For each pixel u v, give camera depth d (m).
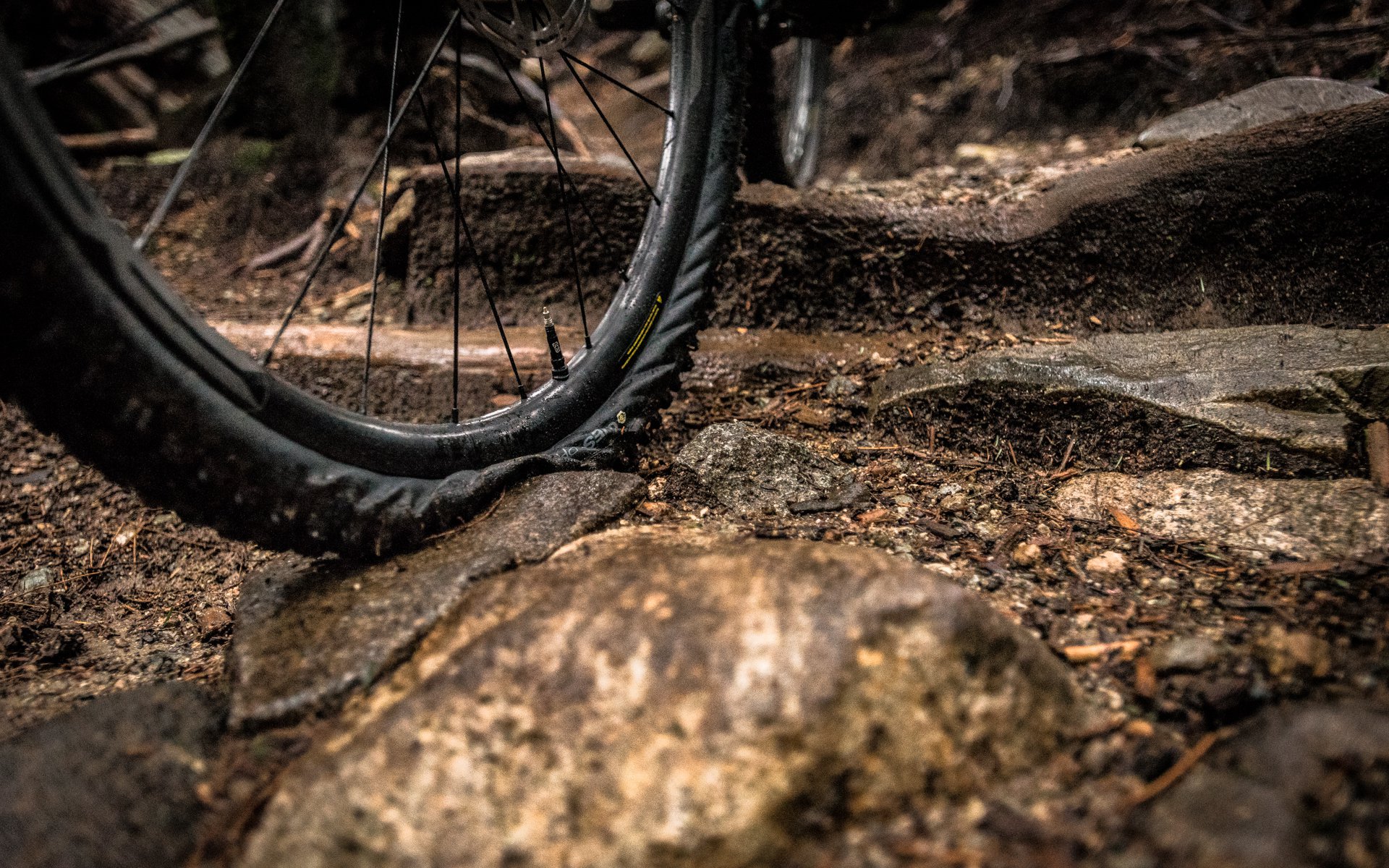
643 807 1.13
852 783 1.17
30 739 1.36
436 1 4.68
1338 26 4.42
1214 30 4.99
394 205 3.73
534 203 3.43
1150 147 3.36
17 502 2.54
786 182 3.60
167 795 1.27
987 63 5.82
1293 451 1.95
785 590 1.33
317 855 1.15
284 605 1.65
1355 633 1.46
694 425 2.53
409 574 1.67
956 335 2.93
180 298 1.47
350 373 3.00
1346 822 1.08
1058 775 1.25
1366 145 2.46
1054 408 2.27
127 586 2.20
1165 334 2.54
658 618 1.33
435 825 1.15
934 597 1.30
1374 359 2.08
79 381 1.33
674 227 2.14
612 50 8.12
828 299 3.11
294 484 1.56
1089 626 1.59
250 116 4.88
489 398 2.89
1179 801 1.15
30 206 1.24
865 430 2.49
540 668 1.29
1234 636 1.51
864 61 6.39
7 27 5.48
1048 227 2.90
